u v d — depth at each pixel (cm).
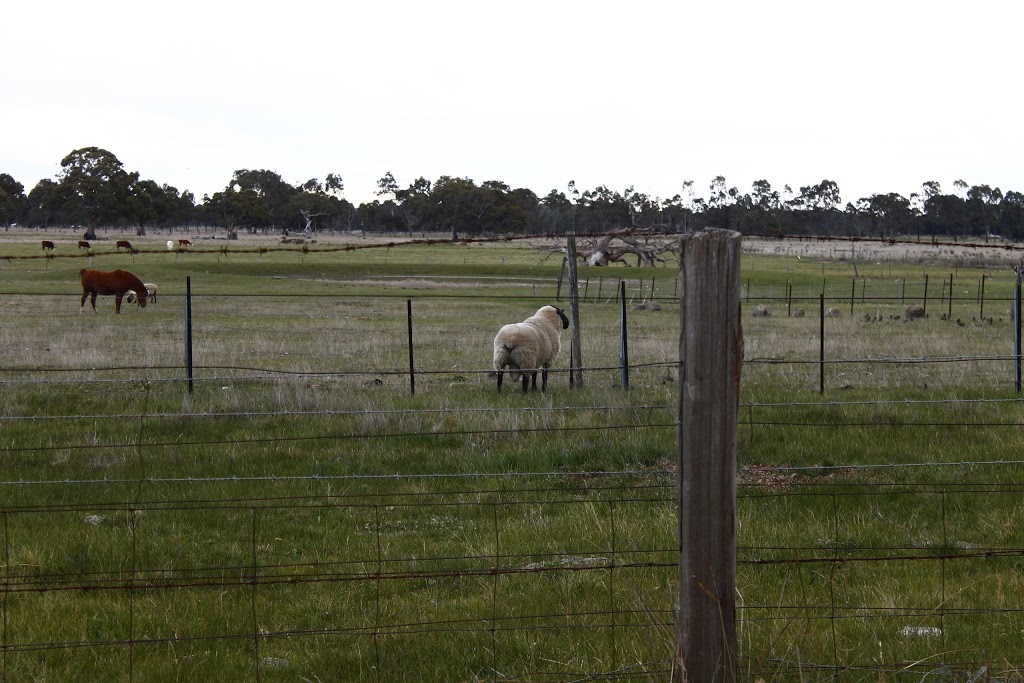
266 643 548
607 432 1049
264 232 17100
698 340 388
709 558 398
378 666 496
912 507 812
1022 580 618
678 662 410
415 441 1062
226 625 567
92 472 929
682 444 397
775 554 679
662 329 2819
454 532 755
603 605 576
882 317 3325
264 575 641
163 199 14212
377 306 4016
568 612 561
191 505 824
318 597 614
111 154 13975
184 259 7419
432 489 876
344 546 724
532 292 4988
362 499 849
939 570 651
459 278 5922
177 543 727
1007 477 888
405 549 711
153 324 2908
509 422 1108
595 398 1341
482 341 2381
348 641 538
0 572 648
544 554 635
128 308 3669
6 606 582
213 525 781
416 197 16288
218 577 639
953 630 536
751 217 13350
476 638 529
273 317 3316
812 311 3831
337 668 503
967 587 602
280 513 812
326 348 2206
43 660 513
